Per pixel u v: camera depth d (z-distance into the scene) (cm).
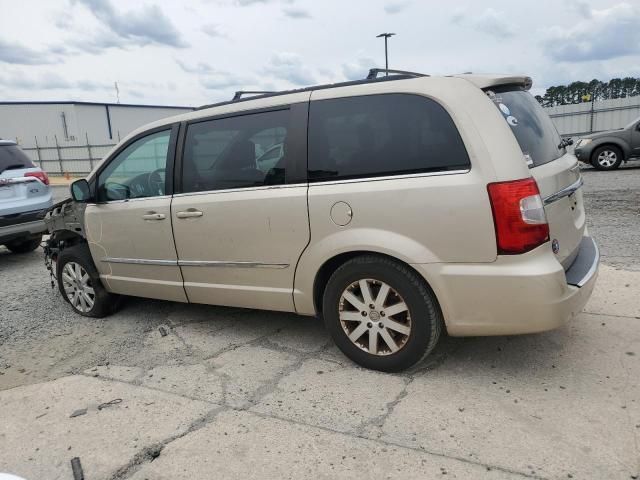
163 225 409
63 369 385
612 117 2058
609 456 247
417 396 310
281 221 349
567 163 349
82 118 4284
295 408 307
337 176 329
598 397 296
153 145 421
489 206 284
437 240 298
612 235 650
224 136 379
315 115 340
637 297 436
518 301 287
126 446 281
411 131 308
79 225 478
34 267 728
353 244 321
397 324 325
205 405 318
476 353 359
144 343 421
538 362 341
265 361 372
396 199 306
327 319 351
